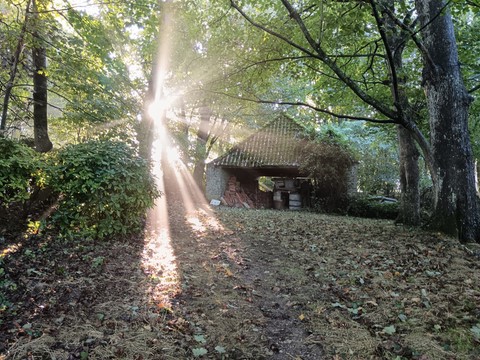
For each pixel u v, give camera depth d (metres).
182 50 8.66
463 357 2.36
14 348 2.27
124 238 5.13
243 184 15.59
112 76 7.54
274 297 3.48
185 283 3.67
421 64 8.99
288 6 5.96
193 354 2.40
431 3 5.96
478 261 4.43
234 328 2.81
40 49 7.32
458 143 5.80
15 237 4.27
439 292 3.43
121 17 7.37
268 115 15.87
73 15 6.72
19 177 4.36
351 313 3.10
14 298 2.91
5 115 7.12
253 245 5.48
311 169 12.02
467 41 8.46
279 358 2.42
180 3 7.56
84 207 4.86
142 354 2.35
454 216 5.69
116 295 3.24
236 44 8.41
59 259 3.90
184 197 13.65
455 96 5.85
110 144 5.48
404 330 2.74
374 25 7.65
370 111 12.54
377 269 4.25
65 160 4.85
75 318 2.75
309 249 5.25
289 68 9.12
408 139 8.52
